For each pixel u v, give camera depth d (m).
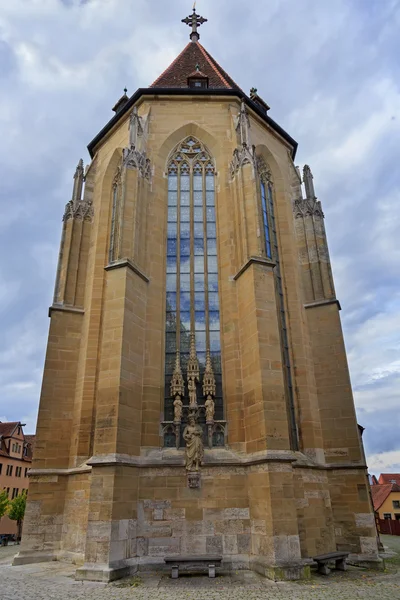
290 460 14.50
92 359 19.59
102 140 25.23
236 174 20.17
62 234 23.05
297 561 13.41
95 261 21.48
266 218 22.39
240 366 17.47
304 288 22.05
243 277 17.98
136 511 14.88
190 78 24.47
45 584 12.39
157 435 16.61
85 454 18.12
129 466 14.95
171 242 20.45
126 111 23.55
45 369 19.91
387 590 11.56
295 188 24.50
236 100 23.20
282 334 20.11
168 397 17.61
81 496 16.92
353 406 19.11
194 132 22.50
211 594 11.06
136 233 18.66
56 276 22.19
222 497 15.39
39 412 19.16
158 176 21.14
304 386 19.44
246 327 17.28
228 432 16.72
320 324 20.97
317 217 23.25
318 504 17.17
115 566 13.23
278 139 25.39
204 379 17.39
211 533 14.97
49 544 17.17
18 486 66.50
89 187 24.34
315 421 19.09
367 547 16.77
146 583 12.48
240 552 14.70
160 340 18.22
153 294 18.77
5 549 35.31
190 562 13.49
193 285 19.67
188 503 15.30
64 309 21.17
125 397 15.66
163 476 15.62
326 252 22.39
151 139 21.84
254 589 11.64
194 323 18.98
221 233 20.31
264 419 15.05
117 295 17.00
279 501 13.99
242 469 15.76
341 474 18.16
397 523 51.06
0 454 61.88
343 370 19.81
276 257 21.89
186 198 21.36
